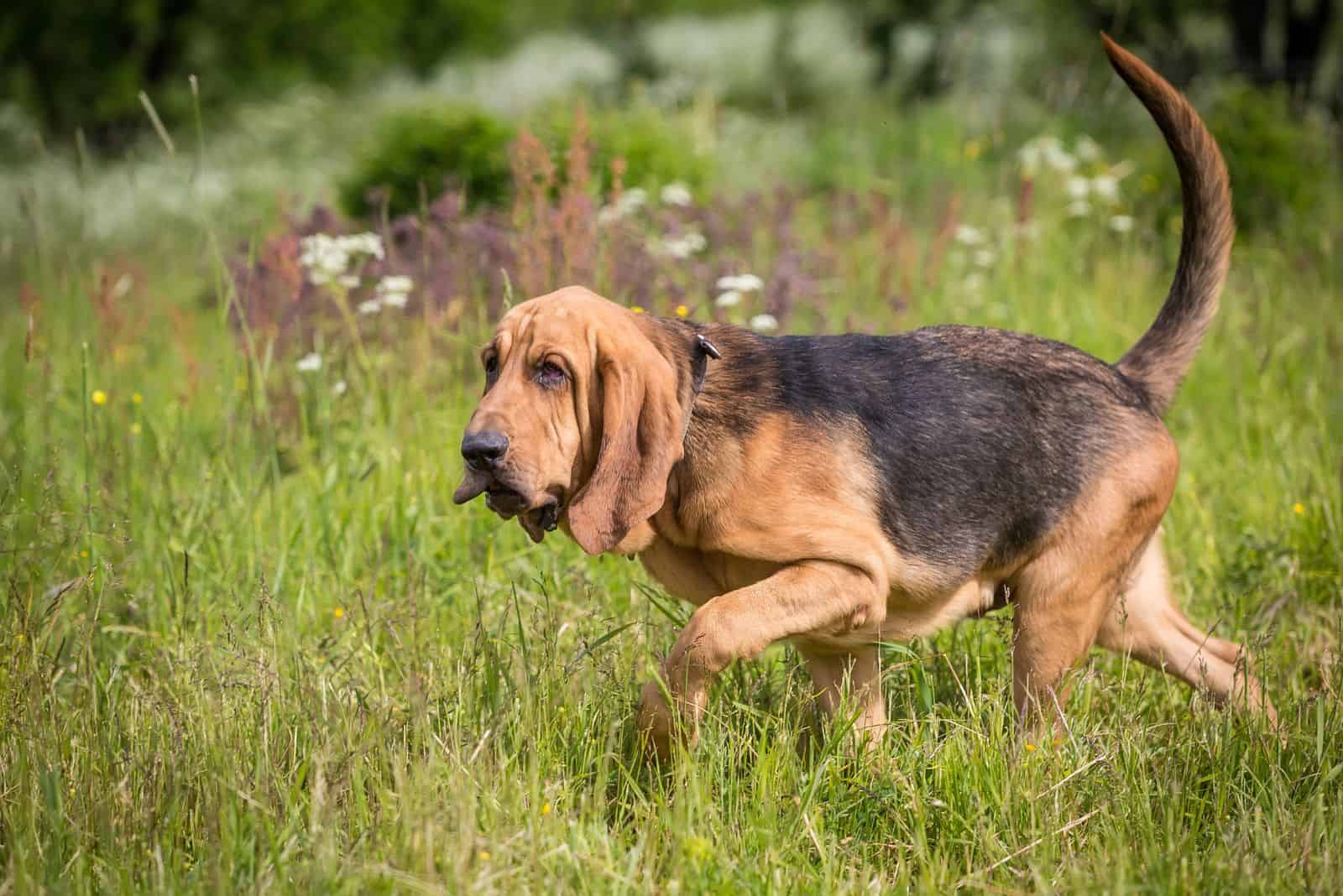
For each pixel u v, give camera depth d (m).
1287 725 6.80
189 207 22.70
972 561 7.10
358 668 7.30
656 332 6.61
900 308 12.84
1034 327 13.58
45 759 6.22
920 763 6.54
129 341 14.17
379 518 9.63
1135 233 16.08
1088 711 7.13
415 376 10.86
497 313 11.26
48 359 10.01
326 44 43.47
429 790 5.79
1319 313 13.20
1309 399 11.51
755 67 39.53
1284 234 15.90
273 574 8.75
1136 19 29.45
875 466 6.81
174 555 8.98
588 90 35.72
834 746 6.55
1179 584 9.06
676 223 12.65
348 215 16.62
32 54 39.09
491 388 6.39
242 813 5.93
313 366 10.54
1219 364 12.59
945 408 7.05
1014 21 33.09
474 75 44.62
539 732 6.49
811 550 6.49
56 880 5.57
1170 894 5.38
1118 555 7.35
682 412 6.38
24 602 7.79
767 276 12.85
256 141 29.42
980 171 22.12
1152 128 23.64
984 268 15.82
